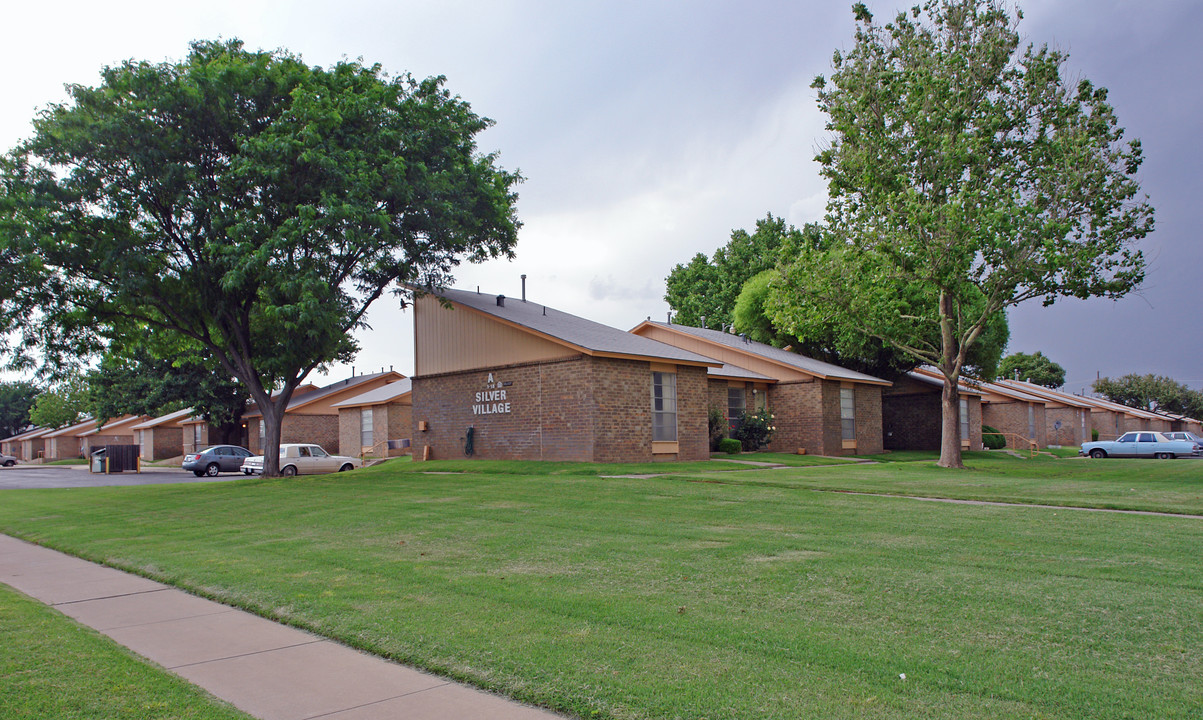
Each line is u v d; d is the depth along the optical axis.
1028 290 23.77
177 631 6.76
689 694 4.72
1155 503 13.98
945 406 26.61
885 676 5.00
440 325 29.11
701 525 11.65
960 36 24.36
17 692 4.96
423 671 5.48
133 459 46.78
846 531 10.88
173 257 23.73
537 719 4.54
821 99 25.75
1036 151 23.55
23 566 10.66
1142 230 22.64
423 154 23.94
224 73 21.30
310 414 51.62
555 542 10.39
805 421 33.75
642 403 25.14
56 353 23.98
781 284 27.27
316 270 22.23
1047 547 9.52
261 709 4.79
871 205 24.95
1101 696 4.62
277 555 10.27
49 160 21.48
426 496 16.67
